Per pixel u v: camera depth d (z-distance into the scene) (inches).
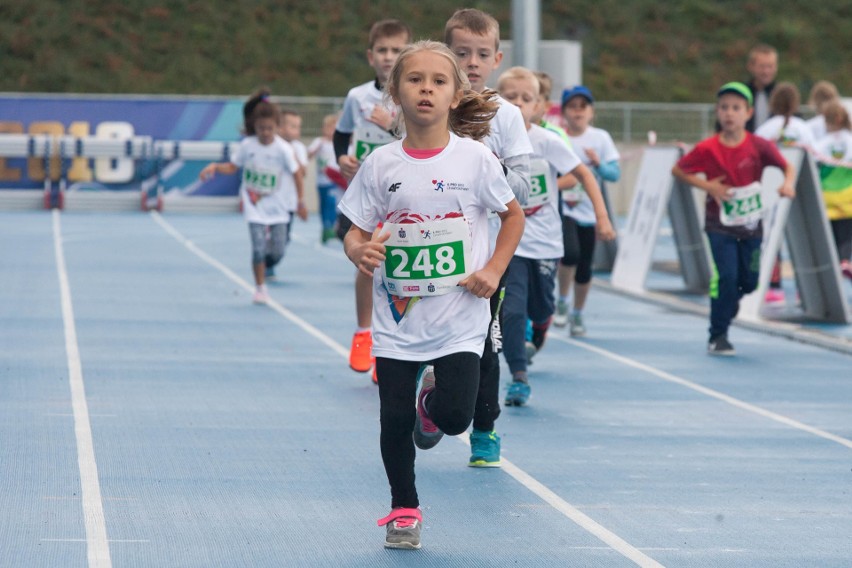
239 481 592.4
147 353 976.9
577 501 575.8
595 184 803.4
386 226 486.0
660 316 1336.1
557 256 823.1
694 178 1047.0
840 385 923.4
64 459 625.3
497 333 608.4
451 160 486.0
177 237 2197.3
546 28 4530.0
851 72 4552.2
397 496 492.4
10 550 470.3
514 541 506.9
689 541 513.0
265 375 894.4
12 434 678.5
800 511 567.2
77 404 767.7
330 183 2119.8
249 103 1355.8
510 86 799.1
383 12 4458.7
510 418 772.6
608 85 4350.4
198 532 505.0
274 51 4239.7
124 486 575.8
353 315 1246.3
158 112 2938.0
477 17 669.3
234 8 4379.9
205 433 698.2
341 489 582.2
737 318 1272.1
